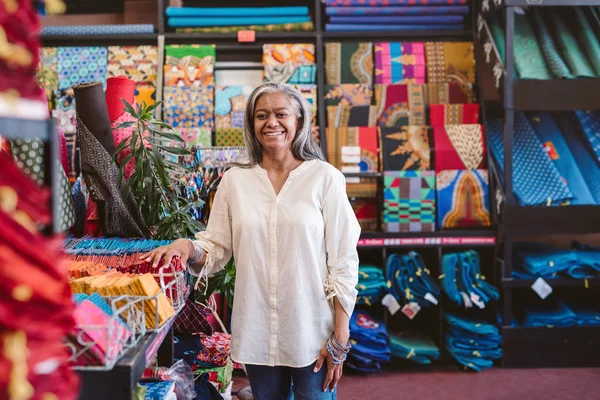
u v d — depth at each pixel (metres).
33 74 0.93
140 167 2.45
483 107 4.17
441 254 4.06
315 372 1.91
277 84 1.96
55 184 0.98
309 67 4.29
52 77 4.23
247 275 1.90
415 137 4.09
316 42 4.38
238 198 1.94
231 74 4.45
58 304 0.89
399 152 4.05
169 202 2.72
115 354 1.32
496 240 3.94
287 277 1.87
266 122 1.91
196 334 2.87
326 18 4.56
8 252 0.85
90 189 2.39
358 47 4.35
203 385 2.50
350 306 1.89
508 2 3.69
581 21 4.07
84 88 2.34
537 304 4.09
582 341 3.85
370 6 4.35
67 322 0.92
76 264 1.85
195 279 2.35
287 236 1.88
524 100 3.76
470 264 3.87
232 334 1.94
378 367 3.76
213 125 4.22
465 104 4.19
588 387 3.52
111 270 1.85
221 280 2.78
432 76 4.33
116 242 2.27
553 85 3.75
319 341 1.90
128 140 2.61
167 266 1.83
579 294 4.30
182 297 1.97
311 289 1.89
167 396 1.83
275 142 1.91
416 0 4.35
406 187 3.96
